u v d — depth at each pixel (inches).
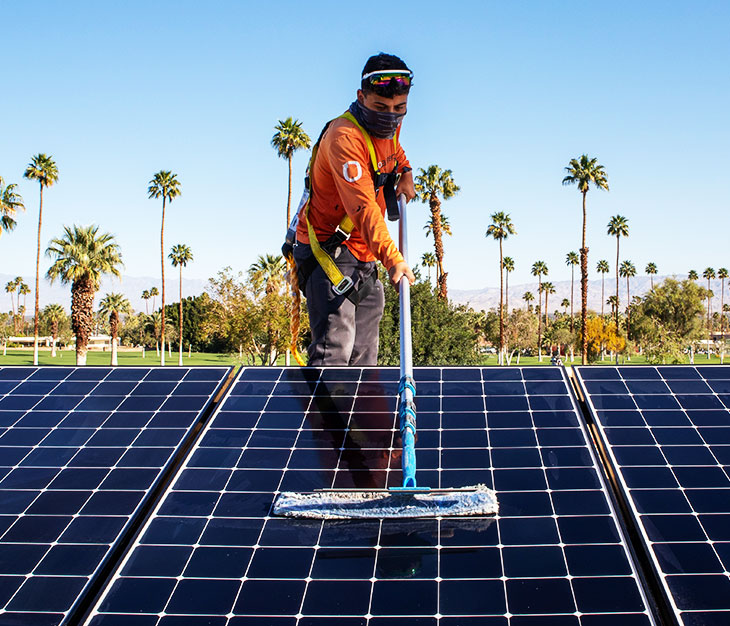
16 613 82.3
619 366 129.6
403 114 134.2
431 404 120.5
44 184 2146.9
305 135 1856.5
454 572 84.7
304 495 96.9
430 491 92.5
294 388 128.7
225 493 101.7
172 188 2209.6
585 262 2068.2
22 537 94.3
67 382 136.3
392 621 78.5
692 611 77.7
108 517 97.7
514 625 77.0
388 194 147.8
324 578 85.0
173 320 4067.4
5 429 120.7
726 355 3390.7
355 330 157.5
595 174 2101.4
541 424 112.9
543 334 3973.9
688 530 89.5
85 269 1738.4
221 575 86.5
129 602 83.3
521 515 93.6
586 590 81.1
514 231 2623.0
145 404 126.4
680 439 107.7
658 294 3344.0
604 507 94.1
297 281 158.1
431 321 1386.6
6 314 5241.1
